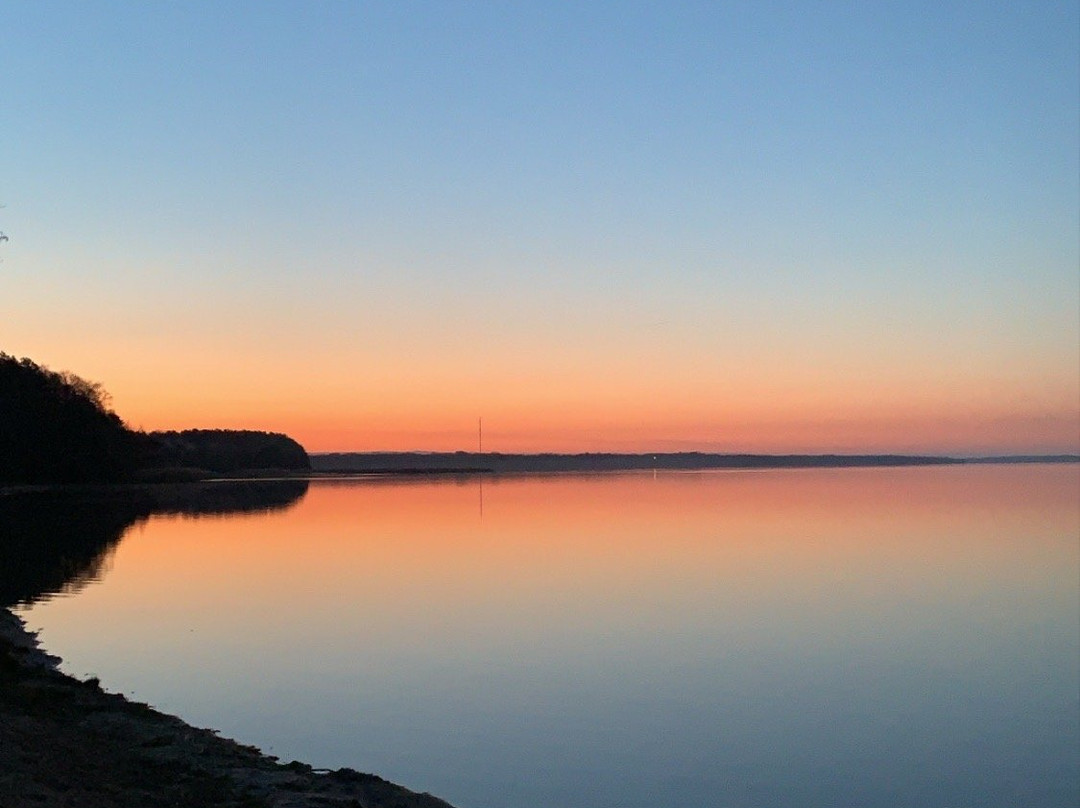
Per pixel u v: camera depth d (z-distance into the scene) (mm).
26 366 102188
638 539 55438
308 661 23766
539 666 23625
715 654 25172
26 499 88812
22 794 10914
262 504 89250
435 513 77312
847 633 28125
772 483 157250
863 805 15180
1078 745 18141
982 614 31312
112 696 18344
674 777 16156
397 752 17031
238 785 13555
